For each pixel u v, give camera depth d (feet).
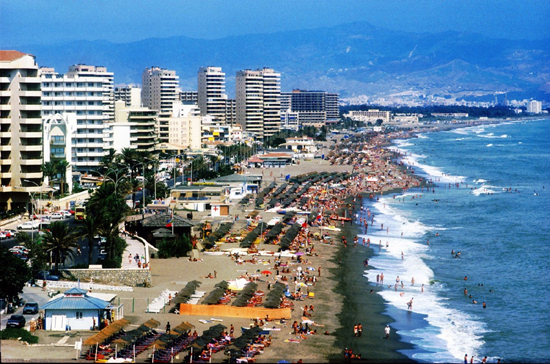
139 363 288.30
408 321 398.21
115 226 475.31
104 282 437.58
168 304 393.70
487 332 381.81
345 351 327.47
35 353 288.30
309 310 408.46
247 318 379.35
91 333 326.03
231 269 497.87
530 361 335.06
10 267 351.67
